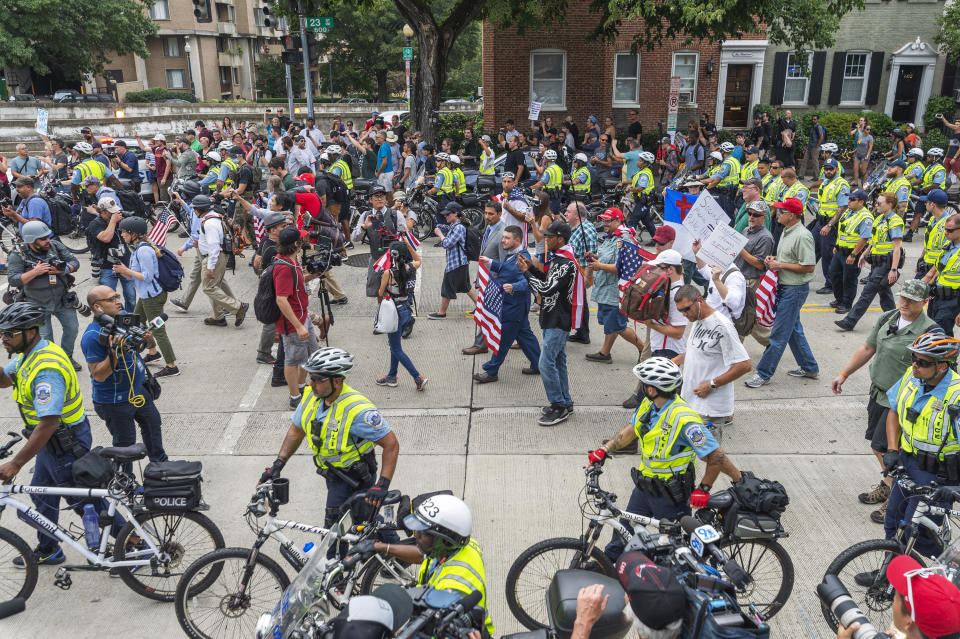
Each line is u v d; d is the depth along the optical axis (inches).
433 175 669.9
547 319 271.4
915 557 170.1
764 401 302.4
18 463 184.9
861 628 107.0
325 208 485.4
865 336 371.9
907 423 183.2
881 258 359.3
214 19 2273.6
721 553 132.0
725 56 962.7
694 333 223.3
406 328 376.2
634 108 990.4
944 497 164.6
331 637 105.8
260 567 174.9
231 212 516.7
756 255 304.3
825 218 447.8
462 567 128.3
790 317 303.3
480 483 245.6
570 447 267.3
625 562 113.0
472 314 413.4
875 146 882.1
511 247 304.0
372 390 317.1
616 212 316.5
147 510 187.2
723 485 245.1
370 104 1620.3
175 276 324.8
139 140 711.7
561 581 125.1
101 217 338.3
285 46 752.3
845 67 986.1
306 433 179.6
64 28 1519.4
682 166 734.5
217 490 244.1
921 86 978.1
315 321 330.3
